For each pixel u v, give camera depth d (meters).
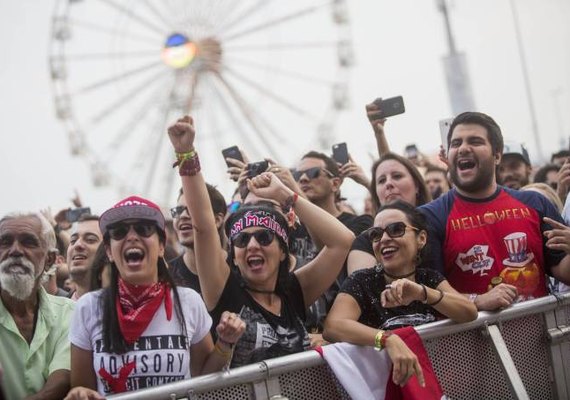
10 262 2.88
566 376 3.37
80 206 5.95
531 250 3.49
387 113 4.77
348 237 3.26
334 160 5.06
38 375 2.87
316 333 3.70
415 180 4.33
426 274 3.21
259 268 3.06
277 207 3.65
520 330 3.27
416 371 2.75
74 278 4.17
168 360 2.66
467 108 12.59
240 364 2.95
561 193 5.28
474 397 3.07
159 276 2.79
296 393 2.75
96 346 2.65
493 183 3.57
